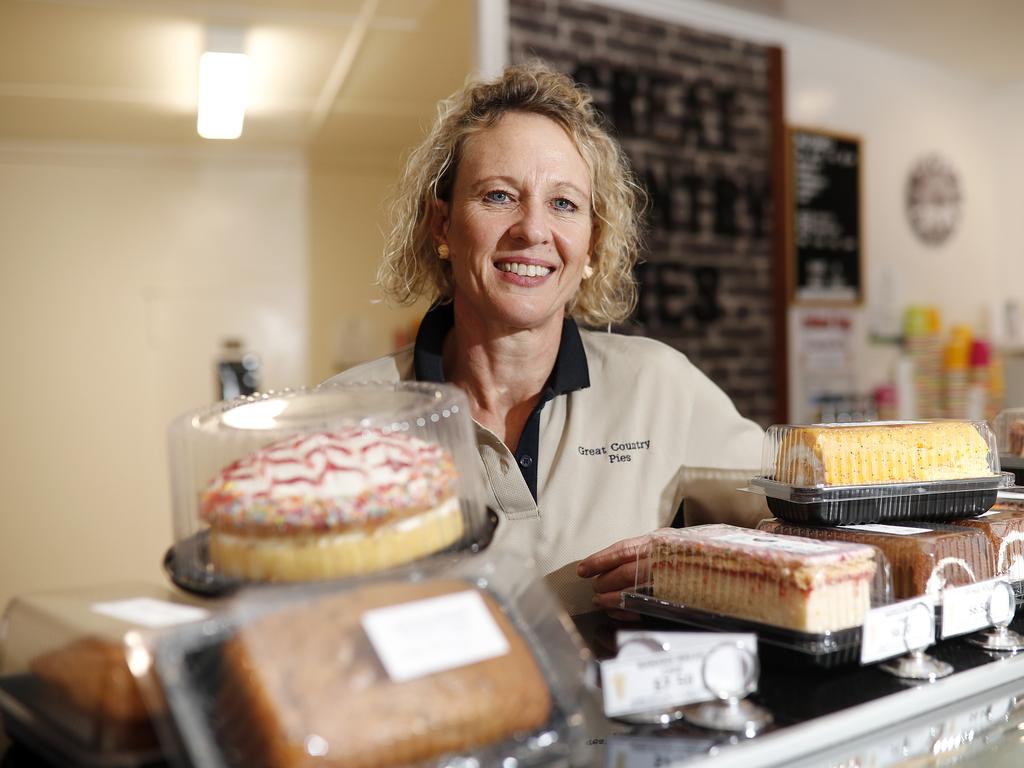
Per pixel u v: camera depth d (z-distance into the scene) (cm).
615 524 150
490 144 139
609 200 156
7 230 555
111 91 457
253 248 602
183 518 93
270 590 72
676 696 83
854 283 477
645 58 396
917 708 91
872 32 463
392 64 429
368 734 65
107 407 570
